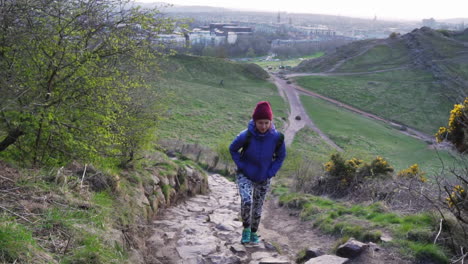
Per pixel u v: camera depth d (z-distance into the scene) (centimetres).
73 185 447
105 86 551
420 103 7069
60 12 492
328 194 1020
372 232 489
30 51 486
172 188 880
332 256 435
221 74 8544
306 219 711
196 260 460
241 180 496
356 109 6938
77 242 333
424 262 402
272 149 481
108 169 568
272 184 1603
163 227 605
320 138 4988
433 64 9188
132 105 748
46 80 504
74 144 527
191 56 8962
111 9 552
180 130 4188
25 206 356
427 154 3659
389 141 5006
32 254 277
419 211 578
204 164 2473
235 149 489
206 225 654
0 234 268
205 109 5472
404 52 10794
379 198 780
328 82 8694
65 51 500
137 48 606
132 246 436
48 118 468
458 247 407
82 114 534
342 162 1046
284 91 8000
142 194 644
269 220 806
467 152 577
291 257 515
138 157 792
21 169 447
